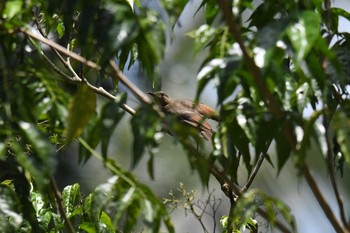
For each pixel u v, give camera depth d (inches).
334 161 354.9
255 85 262.2
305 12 241.8
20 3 266.4
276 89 279.4
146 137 247.1
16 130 261.7
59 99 269.7
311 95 293.1
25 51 290.5
